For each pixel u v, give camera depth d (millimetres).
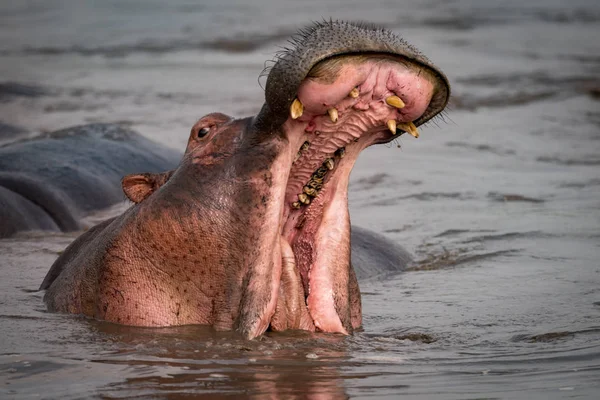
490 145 52062
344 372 18531
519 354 20203
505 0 130125
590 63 82125
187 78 74375
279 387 17422
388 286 27578
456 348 20766
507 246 32125
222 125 20938
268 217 19844
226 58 84688
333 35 18250
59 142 41188
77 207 36812
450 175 44531
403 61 18688
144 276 20859
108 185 38750
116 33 102875
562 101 66312
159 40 96562
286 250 20656
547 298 25594
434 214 37094
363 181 43281
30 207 35312
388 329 22547
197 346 19625
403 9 120250
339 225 20812
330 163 20203
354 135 19719
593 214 36719
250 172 19953
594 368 19000
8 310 23062
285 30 99938
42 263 29500
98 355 19281
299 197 20719
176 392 17047
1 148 40781
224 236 20047
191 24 108312
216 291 20297
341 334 20672
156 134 53031
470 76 74938
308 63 17922
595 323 22953
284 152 19812
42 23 112250
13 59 86000
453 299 25828
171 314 20656
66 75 76688
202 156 20672
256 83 71188
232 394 16984
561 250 31359
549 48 90875
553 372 18750
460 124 58219
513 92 68875
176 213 20359
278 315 20484
